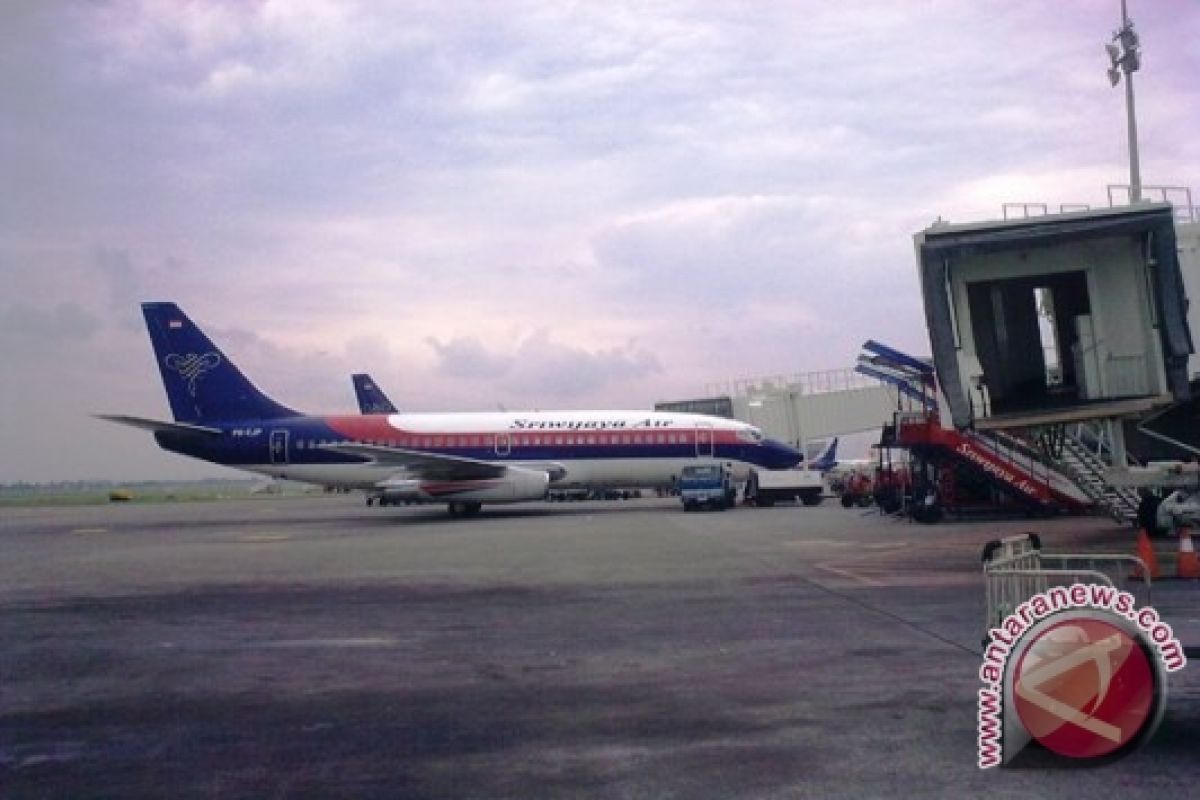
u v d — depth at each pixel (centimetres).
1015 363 1811
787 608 1509
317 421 4525
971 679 1004
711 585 1811
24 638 1397
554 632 1359
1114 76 2678
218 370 4591
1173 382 1595
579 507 5288
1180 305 1579
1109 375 1642
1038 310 1884
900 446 3653
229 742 843
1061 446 2361
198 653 1266
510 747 804
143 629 1465
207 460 4550
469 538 3139
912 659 1108
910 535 2886
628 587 1811
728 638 1271
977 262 1648
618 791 684
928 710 884
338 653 1247
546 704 949
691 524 3591
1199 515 2311
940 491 3781
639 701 950
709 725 854
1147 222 1570
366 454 4122
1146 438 2419
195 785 726
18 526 4794
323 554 2698
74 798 702
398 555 2595
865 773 709
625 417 4628
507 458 4484
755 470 4803
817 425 7312
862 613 1442
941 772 708
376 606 1656
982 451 3378
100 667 1184
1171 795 650
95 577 2202
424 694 1008
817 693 959
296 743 834
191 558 2670
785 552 2433
